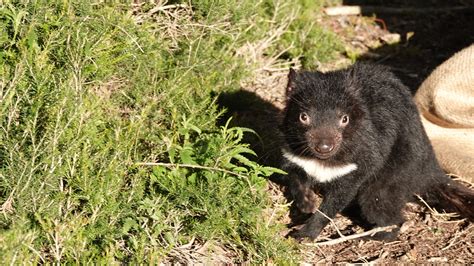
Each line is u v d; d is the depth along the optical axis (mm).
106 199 4582
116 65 5543
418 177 5488
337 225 5574
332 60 7723
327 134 4992
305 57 7492
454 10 9281
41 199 4449
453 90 6281
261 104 6789
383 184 5336
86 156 4555
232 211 4883
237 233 4875
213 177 4848
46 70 4691
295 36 7617
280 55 7570
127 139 4895
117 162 4719
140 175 4805
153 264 4324
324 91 5168
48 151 4426
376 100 5320
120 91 5535
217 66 6531
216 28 6426
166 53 6203
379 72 5582
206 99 5676
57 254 4258
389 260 5105
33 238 4207
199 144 5160
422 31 8797
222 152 4875
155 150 5027
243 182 4902
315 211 5344
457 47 8500
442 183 5715
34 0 4984
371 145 5168
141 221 4746
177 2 6344
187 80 5941
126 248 4660
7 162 4438
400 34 8664
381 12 9062
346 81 5262
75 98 4605
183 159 4906
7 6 4949
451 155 6148
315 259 5059
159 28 6172
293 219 5539
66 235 4332
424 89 6453
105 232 4520
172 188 4840
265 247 4750
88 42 4977
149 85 5641
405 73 7895
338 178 5223
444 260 5125
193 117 5387
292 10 7613
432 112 6418
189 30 6344
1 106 4480
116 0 5648
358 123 5125
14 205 4414
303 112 5133
